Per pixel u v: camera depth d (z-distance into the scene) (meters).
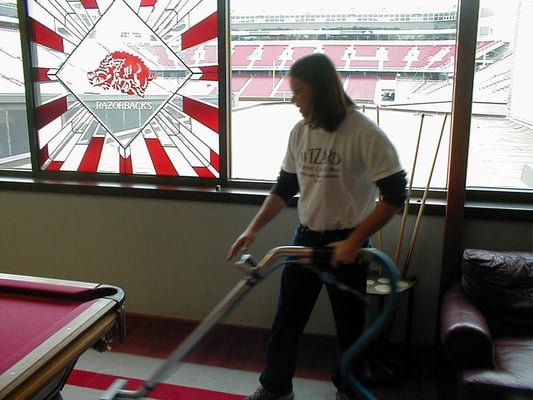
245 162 2.83
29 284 1.79
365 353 2.27
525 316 2.09
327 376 2.48
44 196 2.99
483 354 1.81
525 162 2.52
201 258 2.87
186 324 2.95
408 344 2.49
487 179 2.57
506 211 2.41
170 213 2.85
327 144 1.81
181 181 2.90
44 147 3.06
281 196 2.05
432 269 2.58
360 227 1.68
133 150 2.95
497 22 2.38
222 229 2.80
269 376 2.07
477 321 1.91
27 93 2.98
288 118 2.72
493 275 2.12
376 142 1.74
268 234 2.72
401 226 2.46
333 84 1.72
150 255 2.94
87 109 2.96
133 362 2.59
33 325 1.55
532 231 2.44
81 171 3.03
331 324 2.74
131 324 2.99
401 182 1.73
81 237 3.01
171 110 2.85
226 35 2.67
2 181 3.01
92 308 1.58
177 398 2.28
